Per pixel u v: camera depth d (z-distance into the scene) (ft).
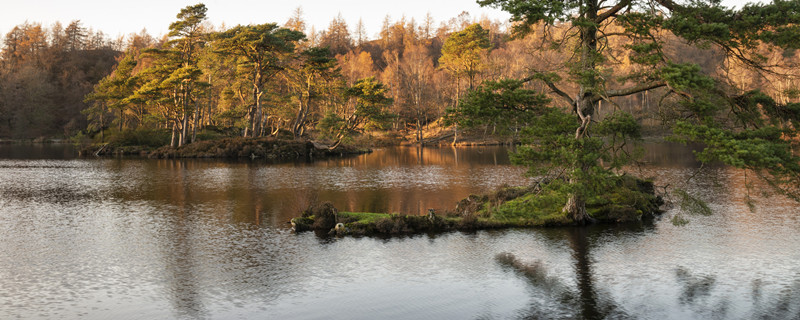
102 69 474.08
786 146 54.19
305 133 318.45
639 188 104.53
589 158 67.77
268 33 243.19
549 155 71.92
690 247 72.43
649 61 58.75
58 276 61.98
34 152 272.10
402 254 70.49
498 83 73.92
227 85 321.32
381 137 352.90
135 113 304.50
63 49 506.07
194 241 77.56
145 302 53.88
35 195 121.60
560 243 75.25
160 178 154.92
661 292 55.98
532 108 77.05
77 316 50.31
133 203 110.32
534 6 62.64
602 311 51.34
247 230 84.58
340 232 81.35
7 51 506.07
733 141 52.90
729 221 87.97
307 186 136.87
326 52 259.19
